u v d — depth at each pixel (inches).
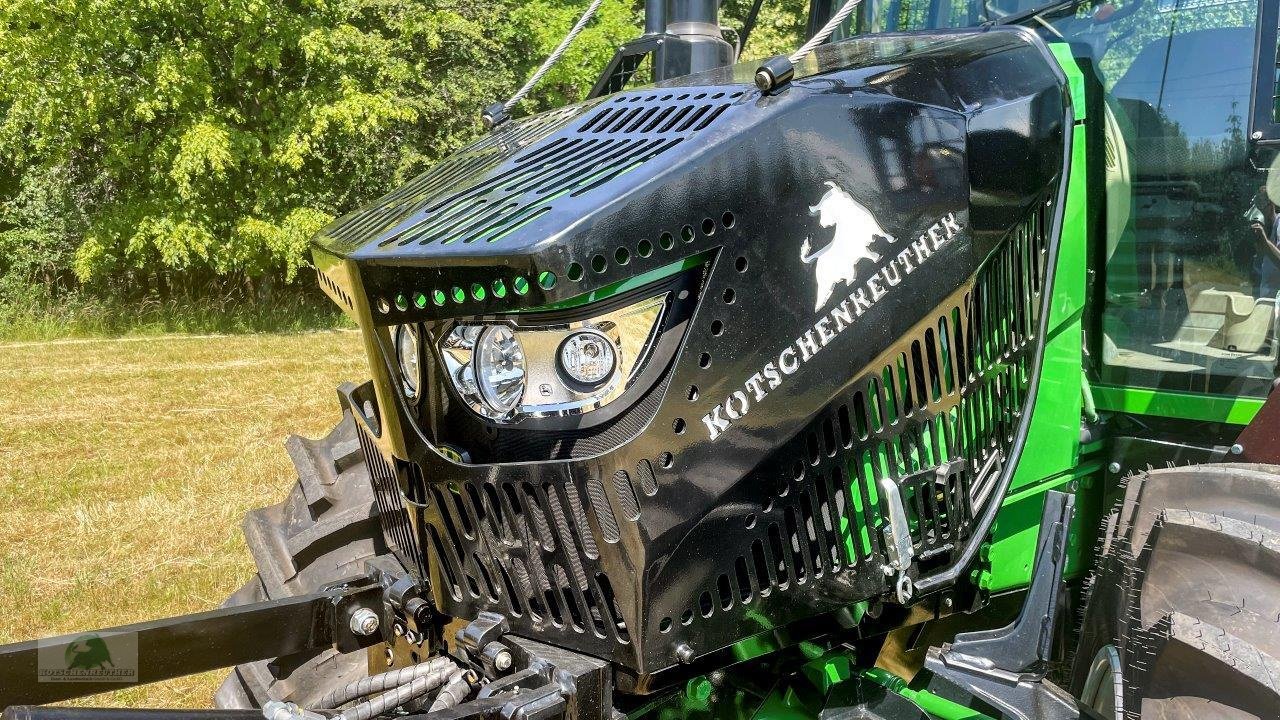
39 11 537.0
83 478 231.1
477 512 66.3
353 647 78.9
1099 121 93.1
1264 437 77.3
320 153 598.5
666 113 70.4
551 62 94.6
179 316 574.2
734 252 64.1
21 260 595.2
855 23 123.9
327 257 70.9
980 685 75.6
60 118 554.9
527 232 59.7
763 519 67.8
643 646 63.9
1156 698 66.5
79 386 357.1
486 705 61.8
